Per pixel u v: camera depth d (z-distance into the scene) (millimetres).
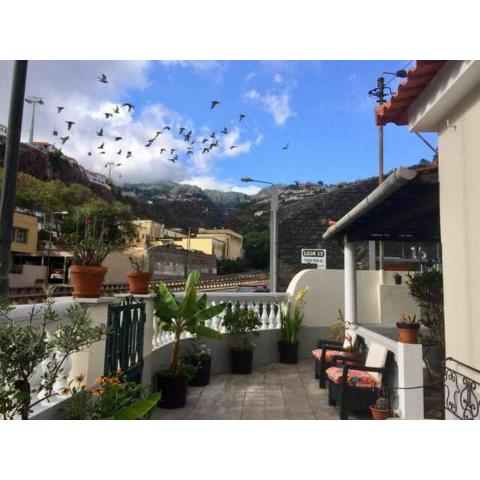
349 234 7727
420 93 3920
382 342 5629
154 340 6117
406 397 4457
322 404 5652
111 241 4527
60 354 2797
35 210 55625
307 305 9219
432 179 4336
